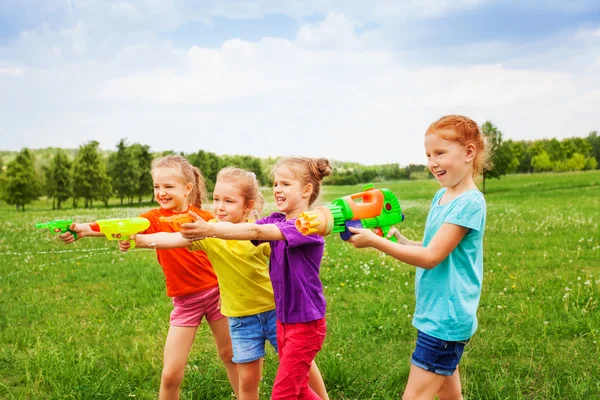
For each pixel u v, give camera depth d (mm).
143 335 4781
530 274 6645
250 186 3172
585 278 6340
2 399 3566
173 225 3211
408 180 43469
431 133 2664
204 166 32938
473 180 2748
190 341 3180
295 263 2660
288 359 2703
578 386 3404
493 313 5016
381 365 3908
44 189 29547
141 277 6941
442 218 2629
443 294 2549
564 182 28125
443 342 2512
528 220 12219
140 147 31641
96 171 29719
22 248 9773
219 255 2896
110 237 2492
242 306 2982
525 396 3418
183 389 3686
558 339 4344
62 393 3553
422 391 2561
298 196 2898
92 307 5723
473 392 3451
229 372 3375
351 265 7273
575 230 10344
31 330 4930
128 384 3711
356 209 2328
